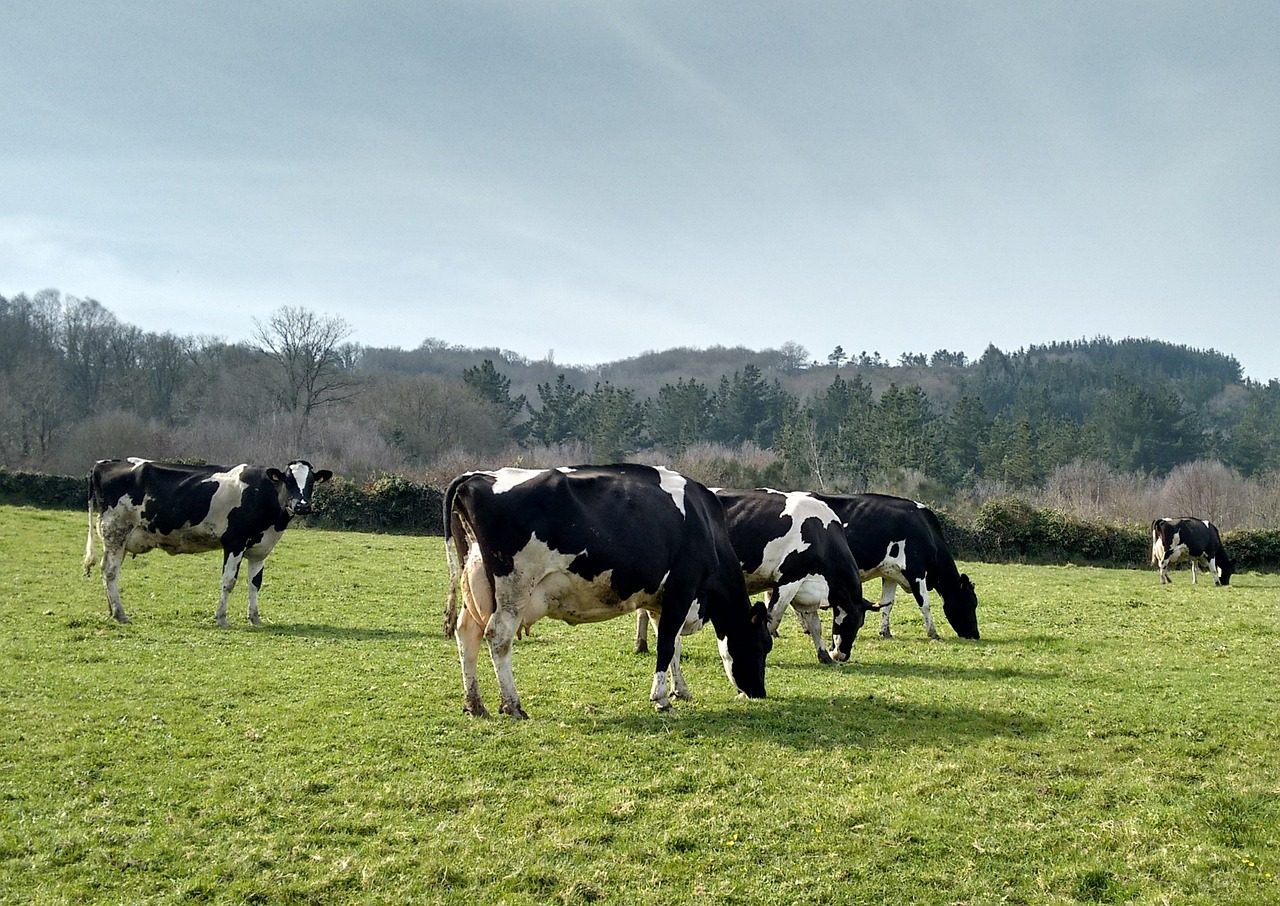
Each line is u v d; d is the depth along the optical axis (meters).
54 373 69.88
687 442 91.38
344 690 10.97
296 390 73.75
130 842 6.77
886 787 8.09
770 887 6.39
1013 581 26.64
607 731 9.48
